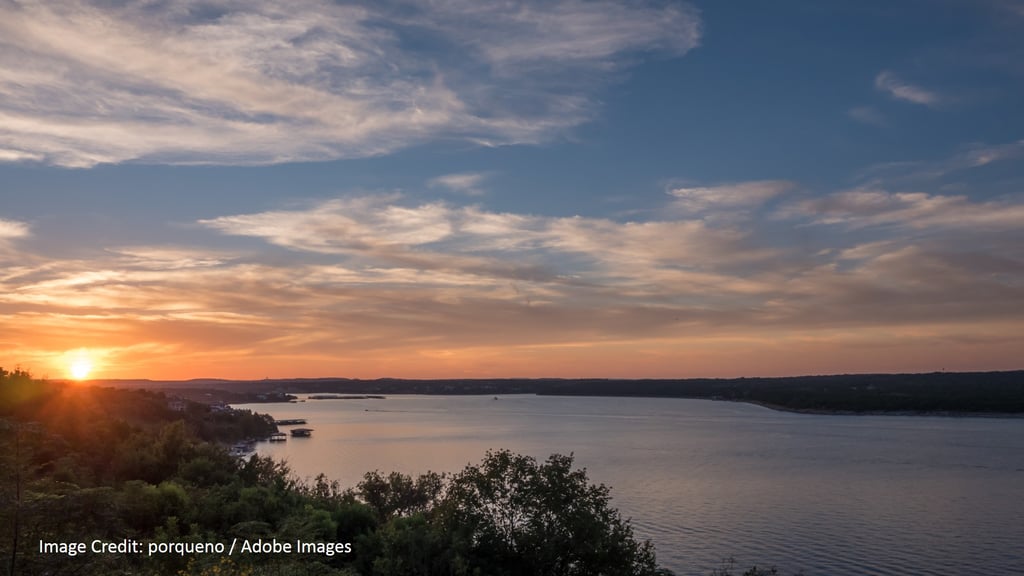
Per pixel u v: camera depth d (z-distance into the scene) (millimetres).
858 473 125688
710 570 66438
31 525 16969
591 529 31156
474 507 32500
